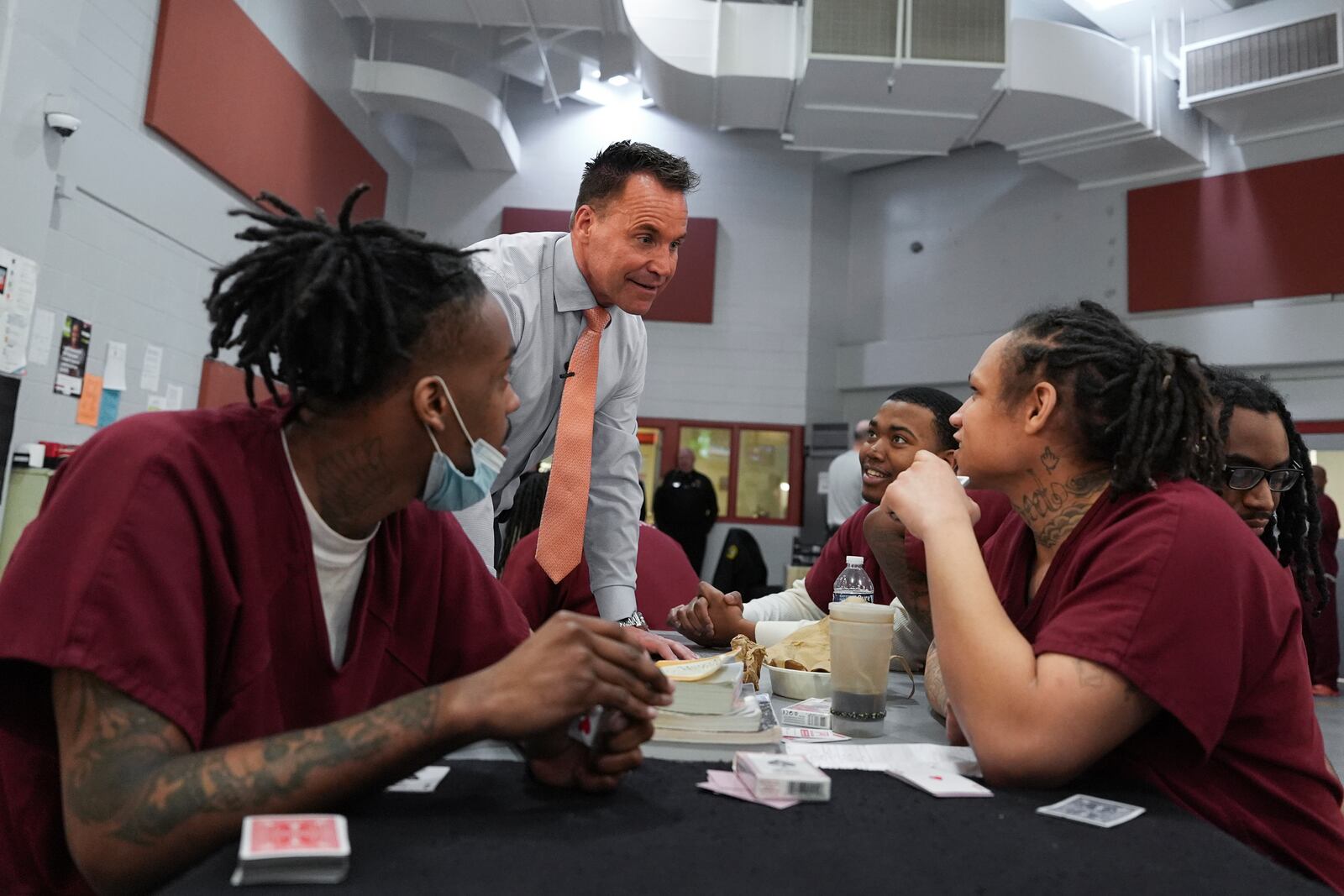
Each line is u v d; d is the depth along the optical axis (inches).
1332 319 234.4
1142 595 31.2
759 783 28.0
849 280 330.0
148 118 161.5
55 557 25.4
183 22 169.3
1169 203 264.4
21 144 127.4
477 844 22.7
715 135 324.2
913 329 315.3
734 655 52.4
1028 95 229.0
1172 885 21.8
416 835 23.3
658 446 314.2
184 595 26.4
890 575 62.4
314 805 23.4
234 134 188.7
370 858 21.4
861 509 84.9
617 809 26.4
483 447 31.4
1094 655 30.5
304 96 221.6
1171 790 32.4
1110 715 30.2
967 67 215.5
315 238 29.6
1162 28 245.4
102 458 27.2
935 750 36.0
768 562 306.3
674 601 98.9
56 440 143.4
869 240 328.5
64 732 24.5
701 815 26.1
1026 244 294.5
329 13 235.1
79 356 147.5
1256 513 52.4
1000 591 42.2
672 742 33.1
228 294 30.6
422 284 29.6
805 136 258.1
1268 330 243.9
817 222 324.8
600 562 72.3
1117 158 260.5
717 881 20.8
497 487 76.0
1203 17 240.8
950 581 34.5
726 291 319.0
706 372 315.3
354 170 259.8
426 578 36.6
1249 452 51.7
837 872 21.7
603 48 264.1
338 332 28.3
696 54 235.0
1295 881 22.4
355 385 29.1
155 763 23.6
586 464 65.7
